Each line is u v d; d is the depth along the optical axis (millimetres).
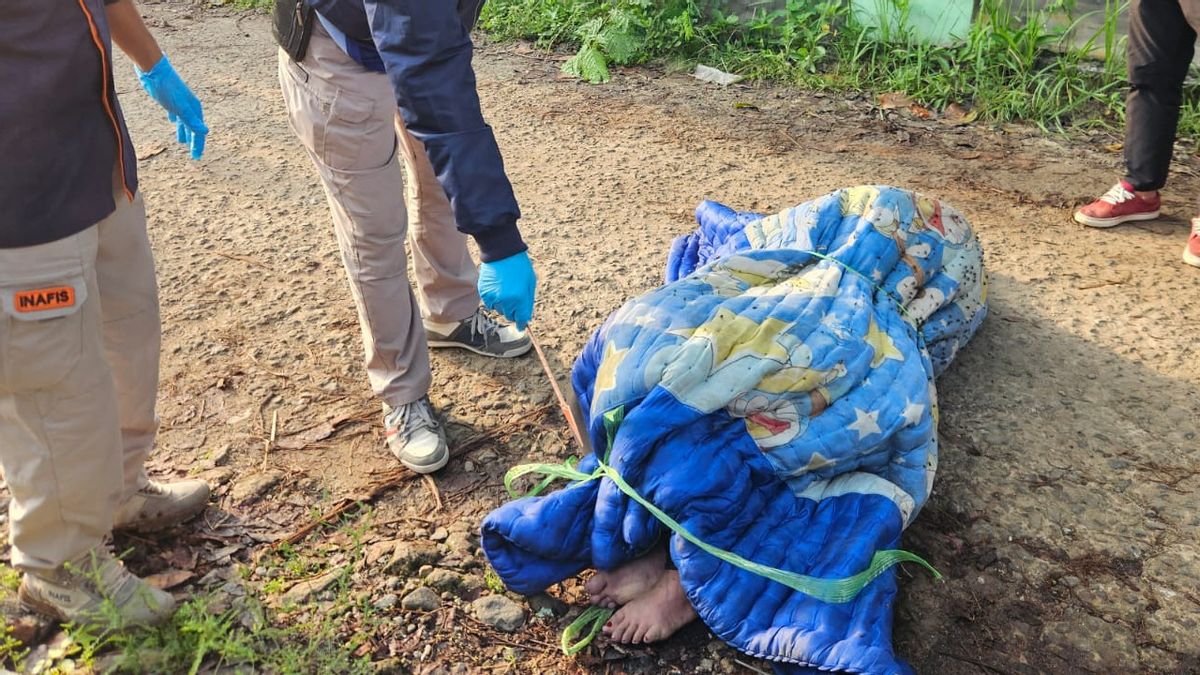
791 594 2385
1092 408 3277
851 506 2529
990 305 3854
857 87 6039
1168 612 2549
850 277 2941
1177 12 3986
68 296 1989
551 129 5594
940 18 6148
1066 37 5855
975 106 5727
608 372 2590
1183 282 4004
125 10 2338
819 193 4820
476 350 3557
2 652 2355
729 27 6652
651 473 2443
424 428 3039
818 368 2578
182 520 2787
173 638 2340
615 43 6434
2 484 2887
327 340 3660
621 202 4738
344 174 2697
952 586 2635
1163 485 2949
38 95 1851
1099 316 3785
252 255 4238
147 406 2527
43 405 2064
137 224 2285
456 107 2162
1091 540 2762
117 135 2072
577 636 2502
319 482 2979
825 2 6473
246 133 5473
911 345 2834
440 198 3197
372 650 2439
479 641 2486
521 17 7008
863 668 2164
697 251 3754
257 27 7328
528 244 4344
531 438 3174
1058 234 4414
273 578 2621
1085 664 2422
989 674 2406
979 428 3191
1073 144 5328
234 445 3123
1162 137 4242
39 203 1897
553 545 2500
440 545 2758
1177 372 3453
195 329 3707
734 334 2605
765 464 2523
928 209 3311
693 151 5309
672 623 2482
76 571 2271
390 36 2098
